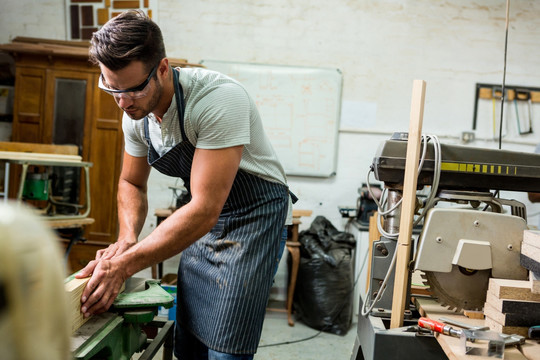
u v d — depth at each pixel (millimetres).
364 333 1369
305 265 3406
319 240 3520
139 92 1114
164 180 3998
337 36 3957
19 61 3469
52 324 369
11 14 3885
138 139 1485
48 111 3494
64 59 3469
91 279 1099
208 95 1238
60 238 3039
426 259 1226
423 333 1169
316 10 3939
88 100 3488
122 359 1159
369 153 4023
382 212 1388
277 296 4016
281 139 3947
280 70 3910
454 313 1267
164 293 1256
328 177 4012
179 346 1610
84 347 971
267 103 3928
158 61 1127
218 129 1209
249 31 3930
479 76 4016
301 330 3367
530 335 1055
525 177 1361
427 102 4023
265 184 1435
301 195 4031
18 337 339
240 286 1375
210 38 3926
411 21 3971
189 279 1547
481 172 1344
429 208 1316
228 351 1371
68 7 3877
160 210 3459
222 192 1232
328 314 3301
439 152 1298
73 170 3469
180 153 1364
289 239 3557
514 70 4012
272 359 2855
